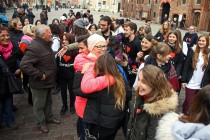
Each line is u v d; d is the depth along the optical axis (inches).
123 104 102.8
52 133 168.9
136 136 87.4
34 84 158.7
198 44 171.2
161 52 140.2
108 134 106.3
